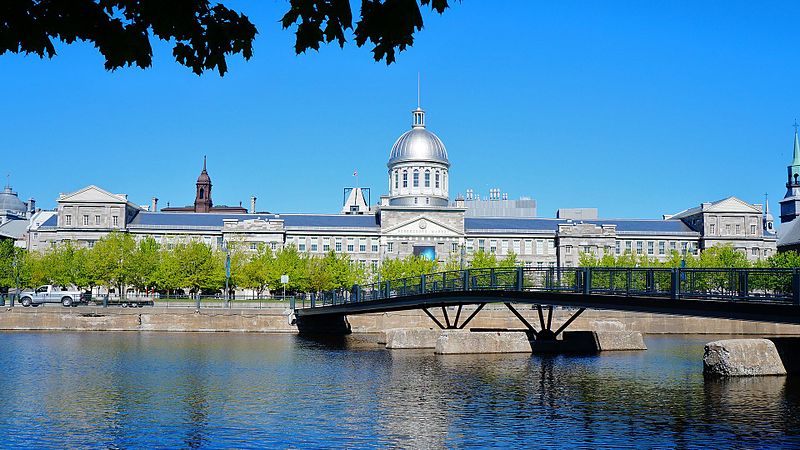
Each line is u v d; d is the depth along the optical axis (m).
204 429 28.25
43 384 39.41
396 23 9.38
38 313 80.62
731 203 142.25
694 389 36.94
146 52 9.60
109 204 135.00
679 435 26.81
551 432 27.50
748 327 85.69
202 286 108.69
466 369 45.78
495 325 84.19
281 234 135.00
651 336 81.06
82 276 109.38
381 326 82.94
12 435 27.33
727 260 119.25
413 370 45.25
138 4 9.45
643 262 122.94
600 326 66.00
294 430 28.08
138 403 33.84
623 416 30.30
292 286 113.38
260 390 37.50
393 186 145.62
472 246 139.62
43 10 9.14
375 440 26.44
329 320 82.19
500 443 25.88
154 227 136.25
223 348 60.34
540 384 39.22
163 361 50.28
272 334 78.56
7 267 110.38
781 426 28.09
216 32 9.77
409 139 145.75
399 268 117.25
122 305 90.00
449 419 29.97
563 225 139.62
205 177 182.50
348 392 36.84
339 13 9.49
